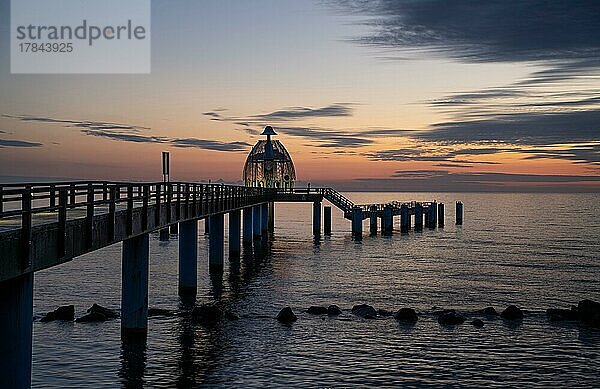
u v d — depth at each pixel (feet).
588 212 622.13
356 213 268.21
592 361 82.99
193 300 120.06
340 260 188.96
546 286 144.97
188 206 108.37
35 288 129.70
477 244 251.19
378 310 109.50
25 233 50.47
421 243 250.98
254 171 297.74
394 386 72.84
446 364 81.10
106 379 72.28
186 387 70.69
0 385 51.01
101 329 92.32
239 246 192.75
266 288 135.85
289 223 405.39
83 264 171.53
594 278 158.20
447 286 142.72
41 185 59.98
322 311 107.86
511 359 83.51
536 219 471.62
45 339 86.74
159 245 225.15
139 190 108.99
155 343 86.74
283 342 89.40
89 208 62.80
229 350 84.89
